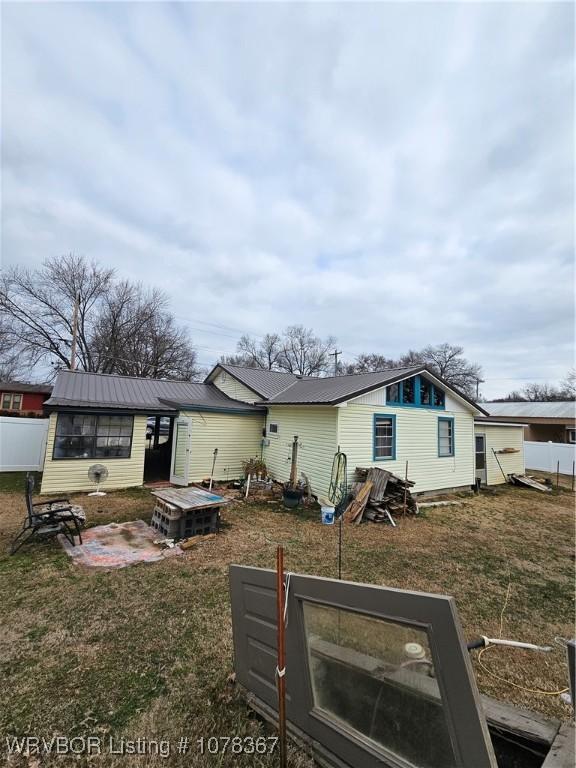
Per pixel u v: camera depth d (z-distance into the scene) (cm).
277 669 218
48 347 2289
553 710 264
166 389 1332
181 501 617
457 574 523
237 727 232
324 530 712
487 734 140
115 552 536
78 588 421
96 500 859
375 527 753
